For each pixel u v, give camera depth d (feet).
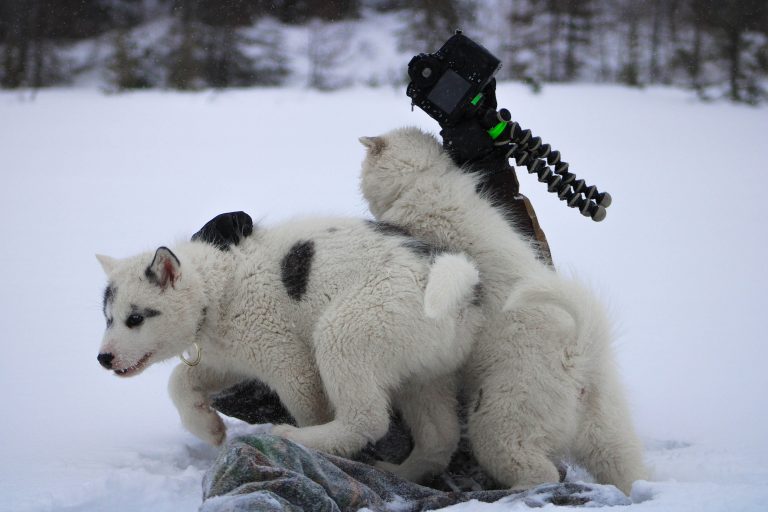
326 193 45.29
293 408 14.71
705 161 56.90
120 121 69.56
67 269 32.63
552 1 97.71
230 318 14.71
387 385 13.97
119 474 13.24
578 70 92.73
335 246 14.58
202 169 53.52
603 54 95.91
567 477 15.19
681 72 92.84
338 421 13.96
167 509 12.42
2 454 15.79
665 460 15.35
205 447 16.72
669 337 24.38
